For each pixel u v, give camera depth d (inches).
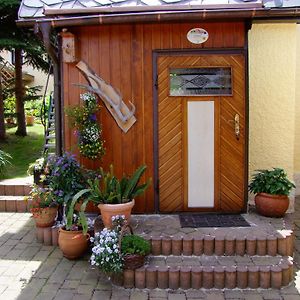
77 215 193.9
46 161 232.5
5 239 216.5
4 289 160.7
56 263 184.9
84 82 211.6
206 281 160.4
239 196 211.9
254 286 160.6
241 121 208.7
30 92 467.5
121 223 173.0
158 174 212.4
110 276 165.8
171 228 188.7
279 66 233.5
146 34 207.0
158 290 160.2
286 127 237.8
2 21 357.7
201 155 211.0
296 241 211.9
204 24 204.5
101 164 214.2
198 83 208.4
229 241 174.2
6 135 432.5
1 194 279.1
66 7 209.5
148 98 209.9
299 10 195.0
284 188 201.0
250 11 186.7
